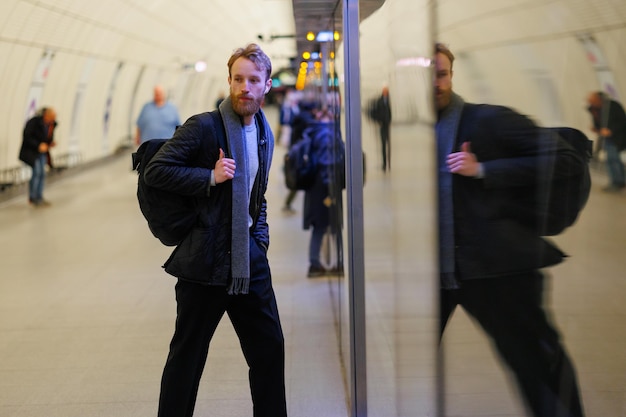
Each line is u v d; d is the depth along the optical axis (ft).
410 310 8.30
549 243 6.73
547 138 6.38
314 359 15.99
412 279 8.14
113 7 54.90
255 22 91.04
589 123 5.90
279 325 10.71
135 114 96.48
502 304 7.36
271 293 10.65
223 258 9.94
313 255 24.07
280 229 34.22
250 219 10.41
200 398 13.91
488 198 7.22
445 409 7.61
